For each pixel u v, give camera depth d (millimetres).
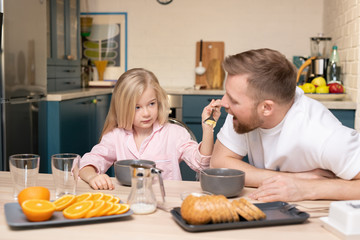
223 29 4625
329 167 1290
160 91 1779
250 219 941
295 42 4539
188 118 4008
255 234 904
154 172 1094
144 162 1352
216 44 4629
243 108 1206
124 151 1779
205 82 4641
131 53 4777
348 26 3121
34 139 3191
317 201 1170
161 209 1071
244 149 1495
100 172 1628
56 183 1136
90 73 4770
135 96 1686
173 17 4680
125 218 999
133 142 1786
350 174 1229
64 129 3422
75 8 4312
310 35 4516
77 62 4383
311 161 1330
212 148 1568
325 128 1296
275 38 4562
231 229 933
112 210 982
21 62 3018
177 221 951
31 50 3143
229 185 1164
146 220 986
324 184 1187
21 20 3012
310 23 4508
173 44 4707
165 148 1822
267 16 4555
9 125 2889
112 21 4762
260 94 1186
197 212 911
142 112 1710
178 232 911
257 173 1343
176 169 1806
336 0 3654
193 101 3986
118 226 943
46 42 3480
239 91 1190
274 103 1217
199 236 889
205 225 907
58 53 3912
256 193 1189
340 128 1296
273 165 1418
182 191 1253
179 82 4738
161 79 4758
